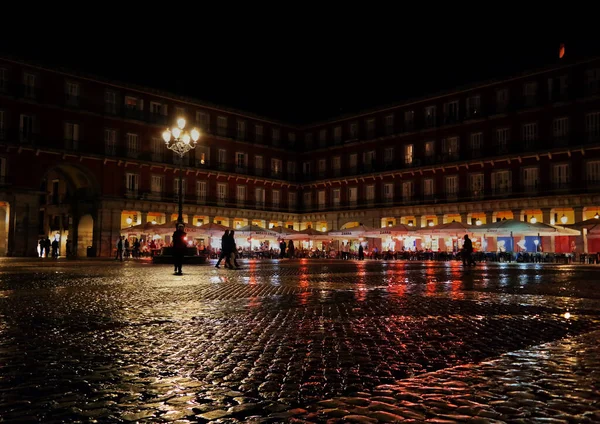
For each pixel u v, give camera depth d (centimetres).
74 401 367
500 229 3519
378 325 693
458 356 508
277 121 6047
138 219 4916
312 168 6166
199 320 733
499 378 425
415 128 5281
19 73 4169
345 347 551
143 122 4903
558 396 375
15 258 3875
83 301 950
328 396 379
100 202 4584
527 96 4534
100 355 511
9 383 411
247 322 718
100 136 4634
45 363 477
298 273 1967
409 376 434
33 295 1052
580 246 4147
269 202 5966
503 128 4662
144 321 721
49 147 4259
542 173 4412
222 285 1334
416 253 4438
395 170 5309
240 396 379
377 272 2078
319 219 6012
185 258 2875
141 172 4903
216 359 496
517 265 3109
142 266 2528
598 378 423
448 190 4994
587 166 4178
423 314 796
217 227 4134
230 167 5597
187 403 364
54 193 5541
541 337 607
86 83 4572
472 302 956
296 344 567
